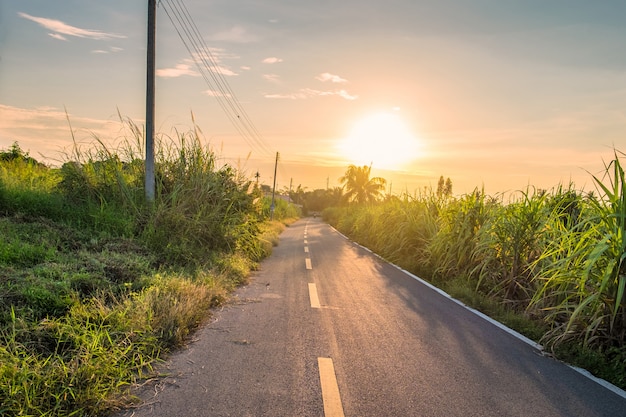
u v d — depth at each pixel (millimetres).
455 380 4094
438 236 10992
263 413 3244
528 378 4234
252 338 5102
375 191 56438
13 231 7148
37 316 4434
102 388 3432
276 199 62312
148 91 11109
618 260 4746
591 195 5387
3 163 12258
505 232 7836
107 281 5840
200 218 10922
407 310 6992
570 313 5379
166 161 12188
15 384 3184
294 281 9320
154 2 11320
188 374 3947
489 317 6789
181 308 5410
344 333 5480
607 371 4391
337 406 3416
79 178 10742
